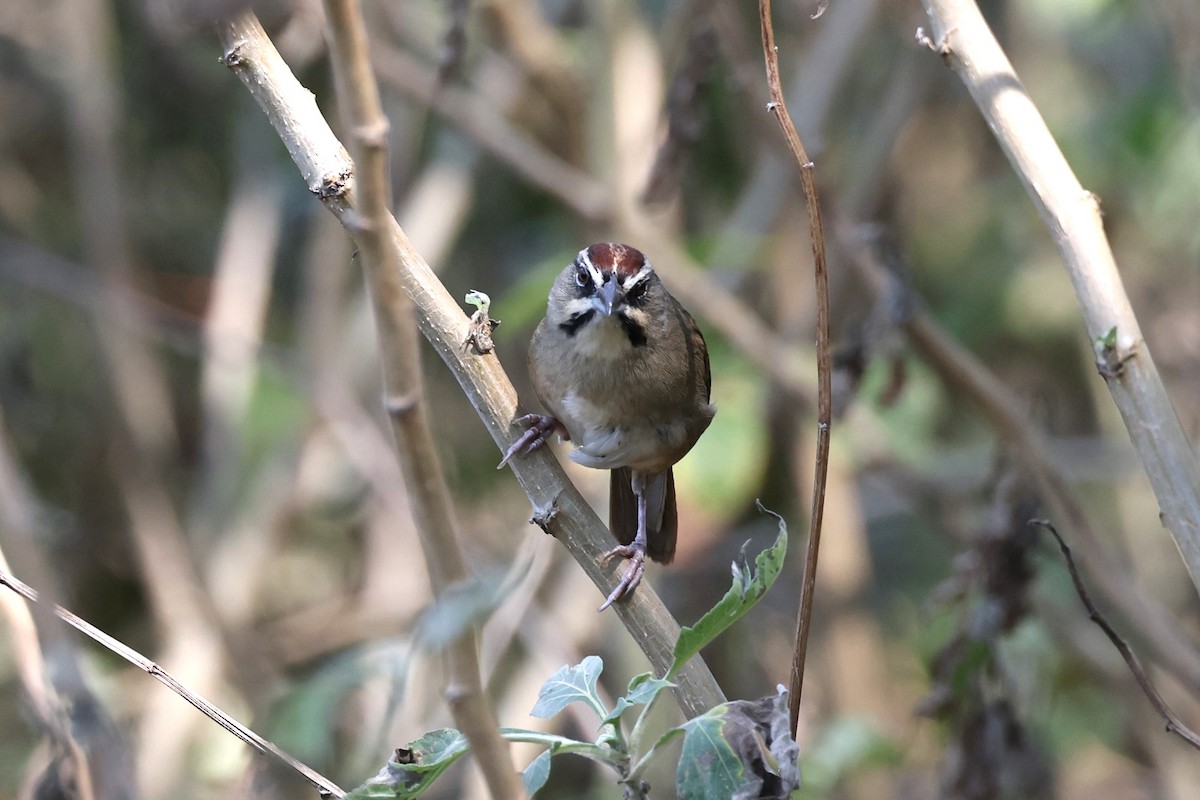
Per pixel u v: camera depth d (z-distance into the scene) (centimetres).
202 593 1202
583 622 1170
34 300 1367
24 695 638
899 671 1341
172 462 1394
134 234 1373
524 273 1306
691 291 1071
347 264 1293
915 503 1251
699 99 890
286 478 1275
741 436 1048
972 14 546
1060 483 846
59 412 1353
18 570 967
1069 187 522
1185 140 1264
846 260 1077
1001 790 805
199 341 1293
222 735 1095
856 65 1348
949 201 1455
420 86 1077
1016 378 1428
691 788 438
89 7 1274
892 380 881
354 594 1322
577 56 1153
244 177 1341
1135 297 1342
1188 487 492
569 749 458
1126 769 1266
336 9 337
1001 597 800
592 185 1084
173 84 1402
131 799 704
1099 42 1363
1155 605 918
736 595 449
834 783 992
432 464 357
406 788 452
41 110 1390
